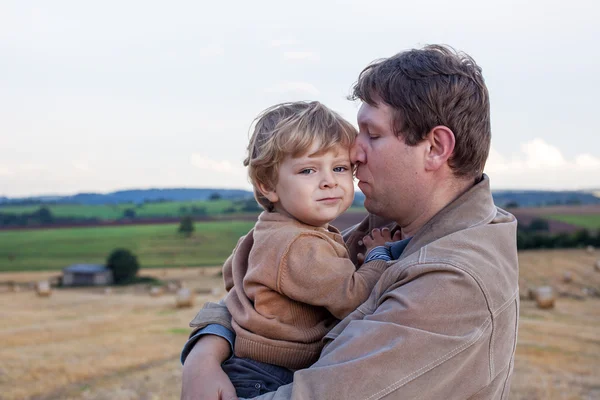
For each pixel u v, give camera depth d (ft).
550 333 68.18
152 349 61.46
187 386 5.98
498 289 5.43
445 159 6.07
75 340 67.67
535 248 172.96
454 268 5.25
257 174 6.64
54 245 277.23
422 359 5.01
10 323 83.35
